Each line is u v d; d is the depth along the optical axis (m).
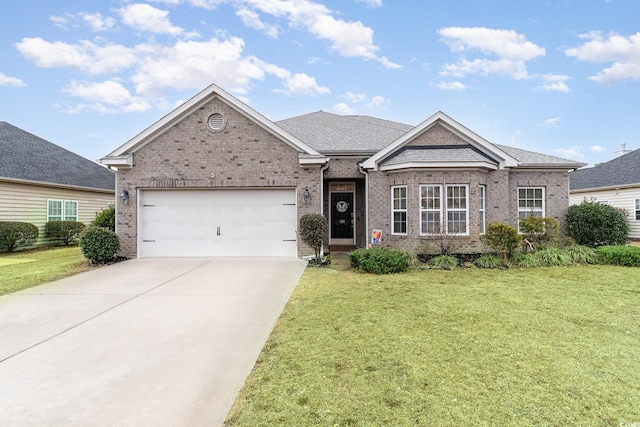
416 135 12.85
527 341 4.90
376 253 10.18
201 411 3.36
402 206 12.22
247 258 12.07
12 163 16.84
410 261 10.38
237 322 5.87
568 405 3.35
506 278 9.00
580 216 13.21
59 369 4.25
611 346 4.72
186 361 4.43
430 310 6.34
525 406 3.34
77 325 5.76
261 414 3.29
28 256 13.74
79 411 3.38
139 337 5.24
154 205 12.34
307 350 4.69
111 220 16.39
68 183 18.45
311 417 3.22
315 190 12.05
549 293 7.49
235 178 12.09
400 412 3.27
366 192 12.84
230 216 12.34
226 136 12.12
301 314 6.21
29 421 3.23
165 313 6.36
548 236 12.43
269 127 12.02
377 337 5.09
